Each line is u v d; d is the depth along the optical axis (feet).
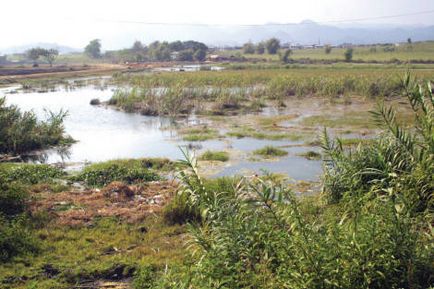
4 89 182.39
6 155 68.90
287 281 19.65
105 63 437.99
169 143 78.79
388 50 396.57
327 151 39.63
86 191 47.70
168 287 23.38
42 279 29.07
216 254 21.59
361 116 96.89
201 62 408.26
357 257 19.80
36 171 55.31
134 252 32.89
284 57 335.88
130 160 62.59
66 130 93.76
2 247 32.19
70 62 472.03
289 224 22.68
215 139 79.92
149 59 445.37
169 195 45.62
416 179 26.43
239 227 22.15
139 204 43.60
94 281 29.17
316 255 19.74
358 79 139.03
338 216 27.76
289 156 65.10
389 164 28.73
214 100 127.95
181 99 115.14
